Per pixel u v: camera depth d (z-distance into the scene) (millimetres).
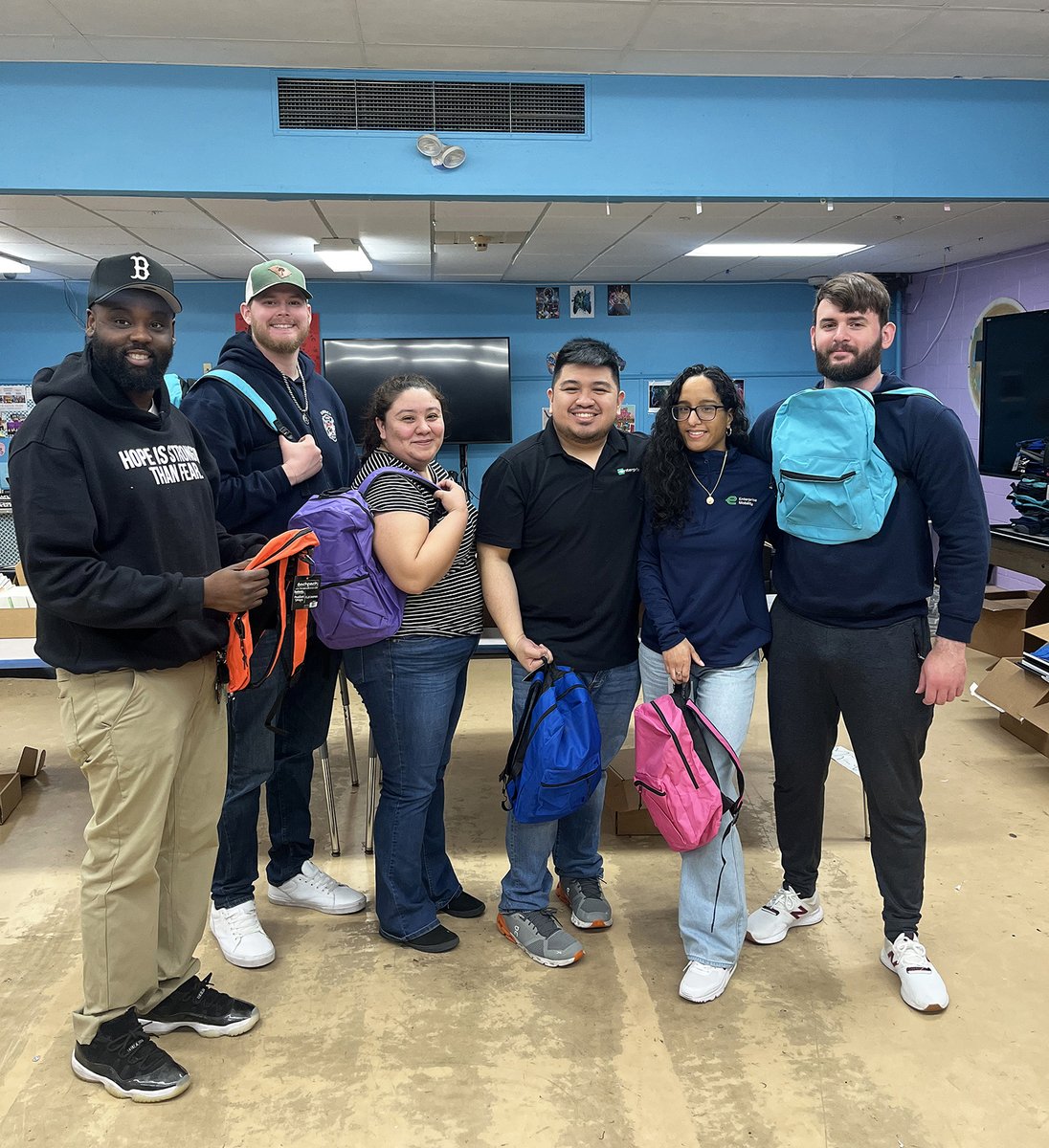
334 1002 2014
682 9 2971
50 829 2934
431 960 2180
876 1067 1778
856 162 3680
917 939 2090
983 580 1842
